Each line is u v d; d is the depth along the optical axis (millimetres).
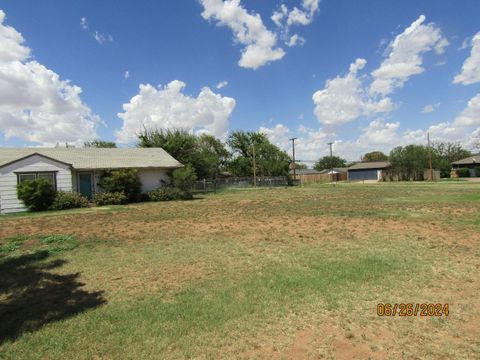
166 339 3932
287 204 19547
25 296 5531
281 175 54000
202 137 58594
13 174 19922
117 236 10461
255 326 4184
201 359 3500
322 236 9617
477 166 64312
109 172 23594
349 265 6602
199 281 5992
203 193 34250
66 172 21812
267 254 7723
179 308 4801
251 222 12719
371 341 3752
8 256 8258
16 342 3953
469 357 3396
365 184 48906
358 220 12383
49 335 4113
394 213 14125
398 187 36312
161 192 25188
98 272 6746
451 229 10172
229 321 4340
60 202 20000
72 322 4469
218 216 14727
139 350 3713
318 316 4410
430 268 6305
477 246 8000
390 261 6809
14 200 19766
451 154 83062
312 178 64500
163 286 5812
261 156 54844
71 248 8883
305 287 5457
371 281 5664
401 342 3717
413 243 8422
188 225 12359
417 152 56906
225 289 5512
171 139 38625
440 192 26125
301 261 7020
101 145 52906
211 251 8188
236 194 31469
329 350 3586
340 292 5207
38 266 7258
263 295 5176
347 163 108375
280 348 3662
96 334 4113
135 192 24281
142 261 7461
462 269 6215
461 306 4621
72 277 6477
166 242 9414
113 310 4820
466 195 22672
